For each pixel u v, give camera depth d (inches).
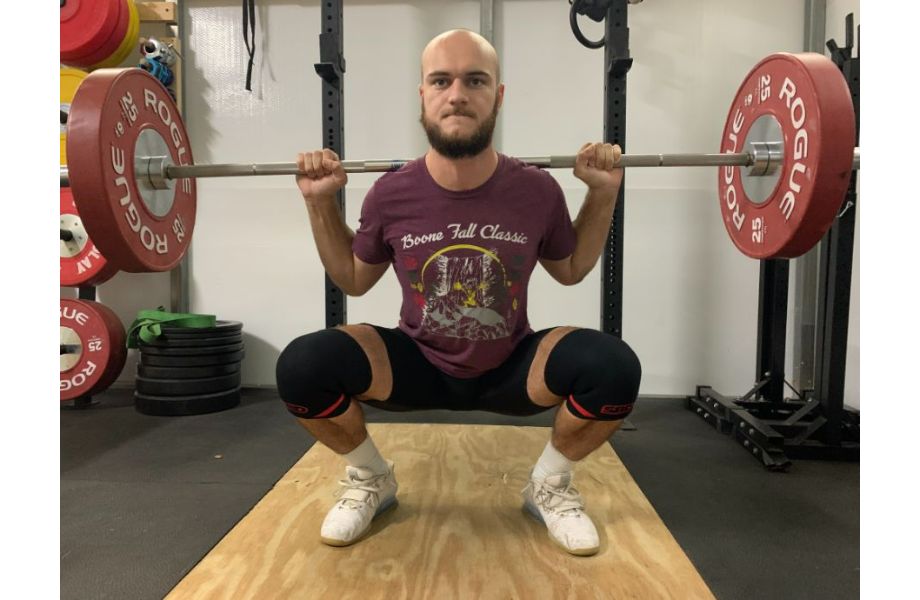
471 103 39.6
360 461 45.0
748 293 89.2
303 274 93.2
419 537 44.1
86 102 41.2
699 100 87.4
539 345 43.6
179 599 36.6
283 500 51.1
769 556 42.6
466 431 70.4
